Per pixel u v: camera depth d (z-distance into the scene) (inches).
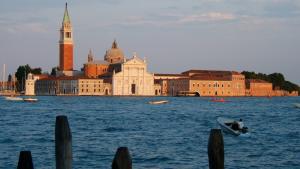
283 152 2795.3
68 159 1034.7
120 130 4111.7
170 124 4859.7
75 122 5049.2
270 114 6943.9
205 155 2672.2
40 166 2293.3
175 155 2669.8
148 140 3353.8
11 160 2416.3
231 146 3053.6
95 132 3907.5
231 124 3774.6
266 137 3543.3
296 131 4042.8
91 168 2279.8
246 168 2311.8
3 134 3609.7
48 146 2935.5
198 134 3786.9
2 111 7258.9
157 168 2308.1
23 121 5032.0
